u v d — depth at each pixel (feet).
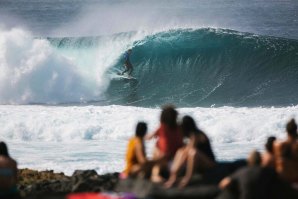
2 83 426.10
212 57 476.95
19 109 335.67
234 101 414.21
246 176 118.52
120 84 456.45
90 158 238.89
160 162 131.54
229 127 279.69
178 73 474.90
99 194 132.26
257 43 473.26
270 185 119.03
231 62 471.62
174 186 126.41
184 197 123.95
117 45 494.18
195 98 428.15
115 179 176.55
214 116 298.76
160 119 133.28
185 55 482.28
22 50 435.12
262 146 257.55
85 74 454.40
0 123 296.71
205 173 127.13
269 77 456.04
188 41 486.79
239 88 444.14
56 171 217.36
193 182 125.90
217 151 248.32
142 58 485.97
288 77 453.17
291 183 134.41
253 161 122.83
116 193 132.87
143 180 131.13
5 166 141.49
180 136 132.46
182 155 127.54
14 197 142.10
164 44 487.20
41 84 431.43
